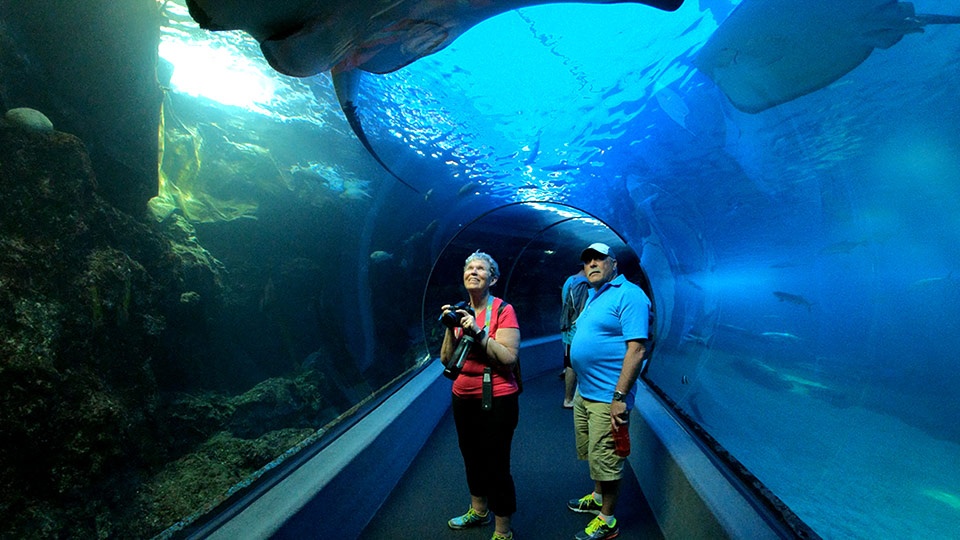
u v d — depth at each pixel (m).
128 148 6.46
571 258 15.45
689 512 2.38
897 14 2.88
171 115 8.76
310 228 10.90
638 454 4.04
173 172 8.87
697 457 2.73
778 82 3.43
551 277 15.41
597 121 4.71
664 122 4.39
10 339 3.75
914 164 9.20
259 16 1.41
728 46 3.20
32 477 3.73
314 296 11.04
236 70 8.66
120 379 5.29
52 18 5.04
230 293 9.26
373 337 12.52
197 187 9.46
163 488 5.26
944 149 8.30
